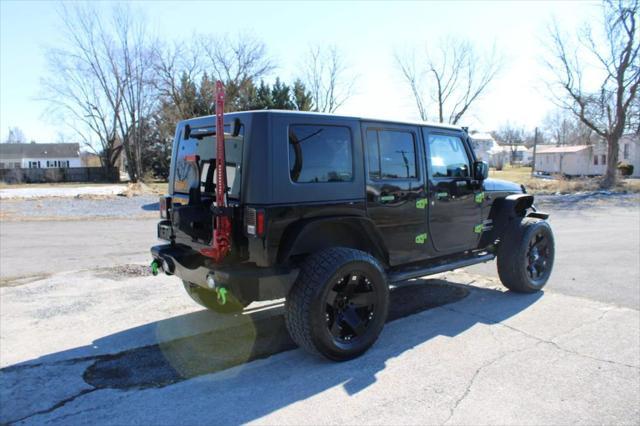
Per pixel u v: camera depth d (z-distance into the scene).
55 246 9.30
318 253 3.71
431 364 3.66
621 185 26.03
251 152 3.51
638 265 7.22
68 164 80.31
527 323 4.56
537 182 29.23
